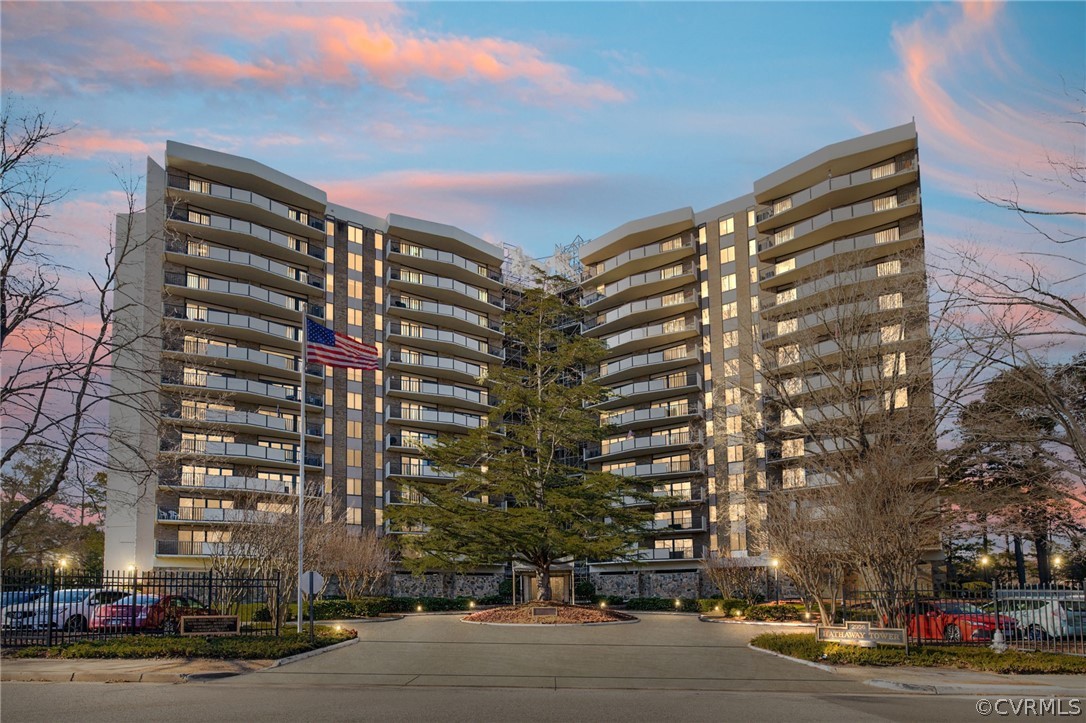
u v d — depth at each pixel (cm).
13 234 2803
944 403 3238
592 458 9225
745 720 1566
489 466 5309
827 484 3481
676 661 2602
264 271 7688
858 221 7306
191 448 6256
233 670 2220
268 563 3925
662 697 1870
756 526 5112
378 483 8444
